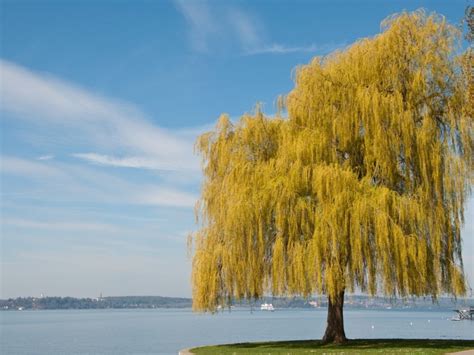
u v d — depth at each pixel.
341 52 34.19
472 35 24.44
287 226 29.81
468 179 30.98
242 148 33.94
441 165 30.95
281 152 31.89
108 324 171.25
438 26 32.53
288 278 29.56
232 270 30.92
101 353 59.69
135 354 56.97
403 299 30.05
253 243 30.59
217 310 32.38
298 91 33.78
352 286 29.19
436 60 31.61
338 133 31.48
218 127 35.12
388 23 33.44
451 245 30.31
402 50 32.19
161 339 85.81
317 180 29.41
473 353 25.75
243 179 31.91
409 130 30.75
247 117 34.22
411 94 31.59
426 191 30.03
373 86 31.48
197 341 78.94
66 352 63.06
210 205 33.94
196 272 32.50
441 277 30.30
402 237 28.20
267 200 30.17
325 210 28.84
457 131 31.55
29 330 130.75
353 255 28.31
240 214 30.36
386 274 28.23
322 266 28.81
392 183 30.84
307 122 32.44
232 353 28.30
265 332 108.75
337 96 32.22
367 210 28.44
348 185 29.31
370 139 31.09
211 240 32.59
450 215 30.59
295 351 28.69
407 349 28.66
